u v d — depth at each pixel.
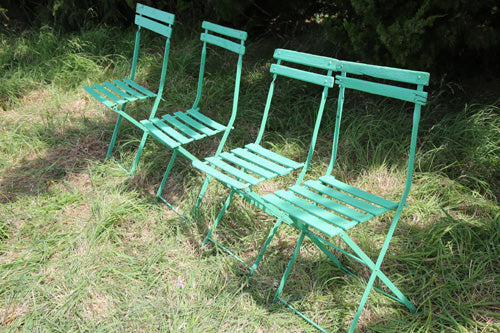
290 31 5.80
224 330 2.36
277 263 2.79
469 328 2.27
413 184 3.31
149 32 6.02
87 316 2.43
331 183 2.50
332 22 4.11
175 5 6.06
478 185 3.22
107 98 3.67
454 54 3.73
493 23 3.60
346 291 2.55
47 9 6.49
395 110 4.05
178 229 3.03
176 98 4.69
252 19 5.82
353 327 2.22
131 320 2.40
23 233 3.04
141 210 3.22
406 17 3.50
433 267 2.62
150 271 2.72
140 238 3.02
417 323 2.28
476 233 2.80
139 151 3.59
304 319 2.42
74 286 2.60
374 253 2.77
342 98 2.51
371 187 3.33
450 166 3.41
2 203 3.36
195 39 5.63
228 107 4.53
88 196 3.42
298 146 3.87
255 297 2.57
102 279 2.65
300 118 4.24
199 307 2.48
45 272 2.72
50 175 3.70
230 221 3.17
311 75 2.67
